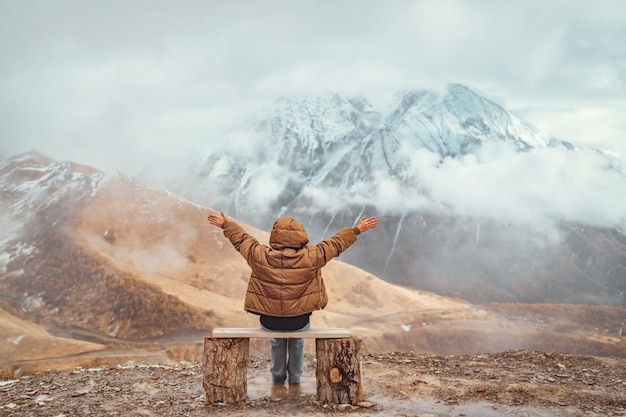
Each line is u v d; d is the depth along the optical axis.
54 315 129.62
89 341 114.00
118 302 130.38
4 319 115.06
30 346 96.31
